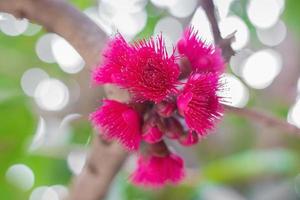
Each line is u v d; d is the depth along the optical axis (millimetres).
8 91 1236
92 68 750
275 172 1313
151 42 669
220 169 1247
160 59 664
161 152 731
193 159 1514
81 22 777
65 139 1265
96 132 803
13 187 1300
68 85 1327
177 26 1252
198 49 693
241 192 1479
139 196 1330
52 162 1314
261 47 1452
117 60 672
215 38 733
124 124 687
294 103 1446
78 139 1283
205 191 1290
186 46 695
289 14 1343
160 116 690
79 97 1198
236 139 1611
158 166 737
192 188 1302
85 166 891
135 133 688
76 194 901
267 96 1484
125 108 688
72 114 1243
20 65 1334
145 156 735
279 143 1541
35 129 1189
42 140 1257
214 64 696
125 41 679
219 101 666
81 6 1166
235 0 1302
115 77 668
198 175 1269
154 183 761
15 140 1183
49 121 1261
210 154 1556
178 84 664
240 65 1427
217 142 1574
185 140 695
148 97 663
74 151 1280
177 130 694
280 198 1450
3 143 1181
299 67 1492
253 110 763
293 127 766
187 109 654
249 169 1238
